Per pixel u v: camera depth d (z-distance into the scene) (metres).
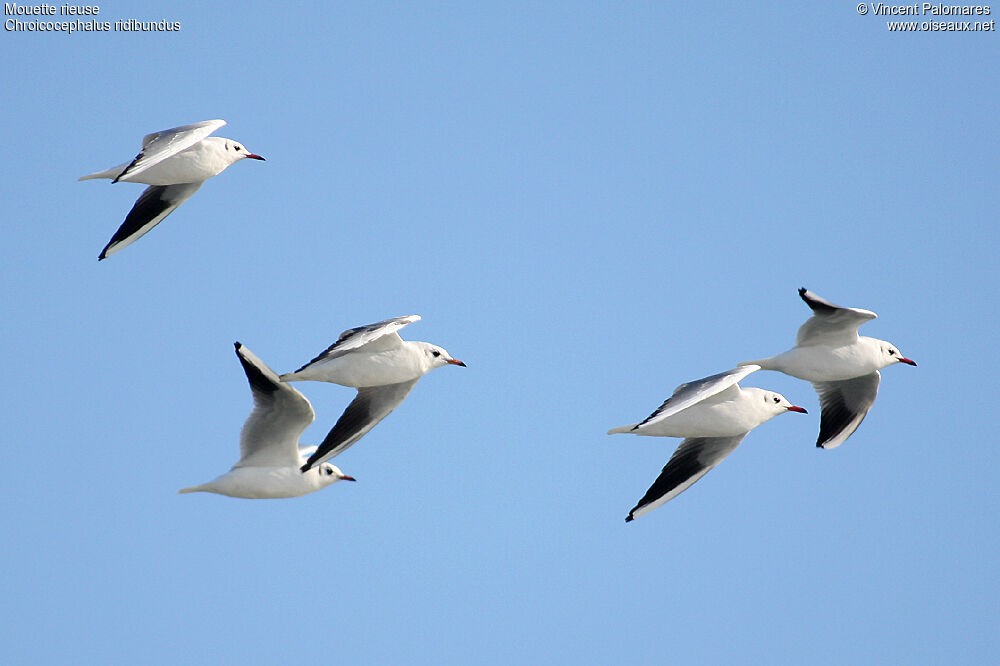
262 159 19.94
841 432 19.70
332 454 17.59
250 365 16.88
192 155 19.08
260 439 17.50
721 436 18.33
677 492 18.45
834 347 18.25
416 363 17.98
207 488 17.41
